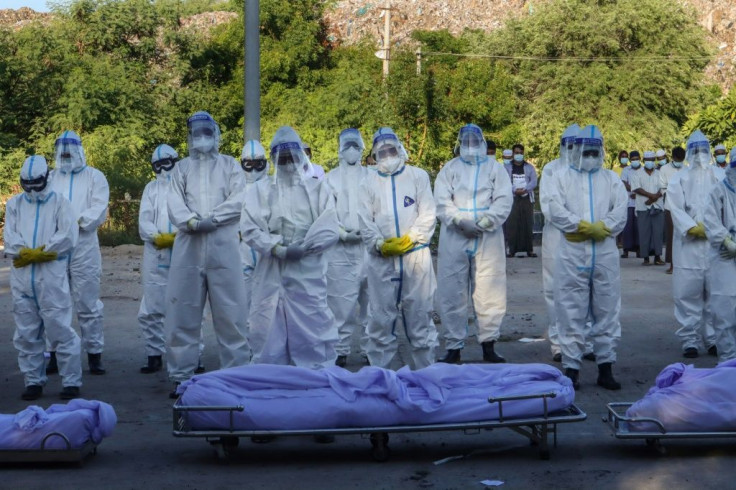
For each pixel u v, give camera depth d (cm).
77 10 3422
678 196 955
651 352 969
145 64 3428
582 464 604
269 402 602
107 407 630
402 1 4938
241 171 795
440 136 3341
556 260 823
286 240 721
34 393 792
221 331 792
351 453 635
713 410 605
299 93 3362
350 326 942
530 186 1859
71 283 891
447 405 605
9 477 589
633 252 2042
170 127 3188
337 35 4400
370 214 800
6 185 2647
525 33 3894
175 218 770
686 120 3753
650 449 629
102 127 2938
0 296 1368
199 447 653
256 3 1281
